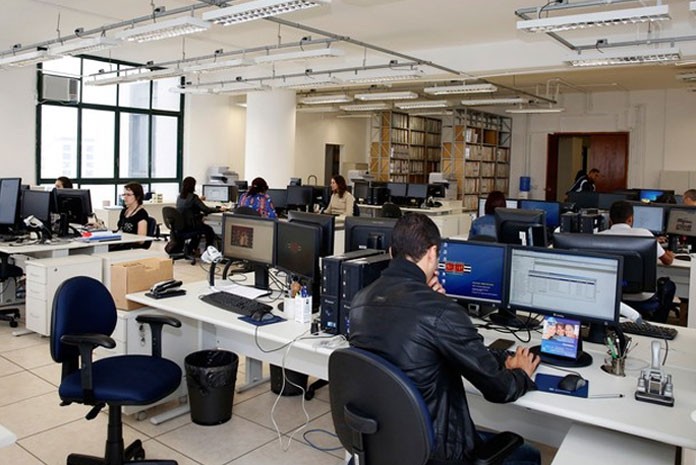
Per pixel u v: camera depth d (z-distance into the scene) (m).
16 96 8.64
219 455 2.84
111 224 9.02
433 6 6.09
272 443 2.97
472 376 1.74
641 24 6.36
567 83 10.90
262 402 3.47
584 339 2.61
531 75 9.96
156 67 9.17
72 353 2.53
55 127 9.22
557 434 2.49
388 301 1.79
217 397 3.12
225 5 5.21
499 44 7.79
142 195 5.96
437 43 7.90
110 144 9.99
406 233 1.89
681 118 11.38
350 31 7.23
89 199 5.79
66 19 6.96
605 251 2.96
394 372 1.58
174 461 2.63
